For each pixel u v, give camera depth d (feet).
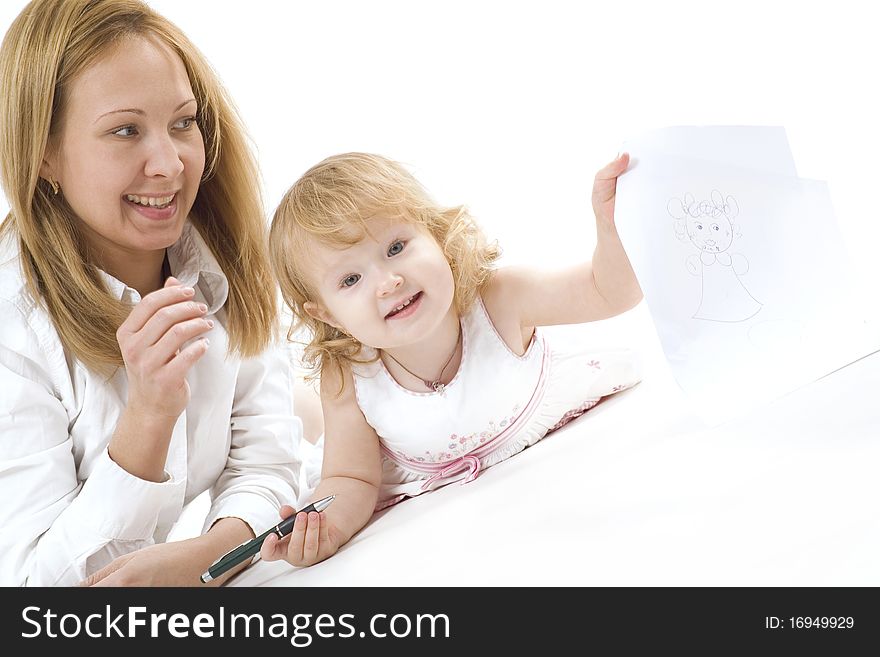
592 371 4.03
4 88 3.55
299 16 7.23
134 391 3.31
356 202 3.60
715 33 6.91
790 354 3.16
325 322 3.87
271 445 4.32
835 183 5.02
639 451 3.23
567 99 7.30
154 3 7.12
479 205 7.02
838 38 6.64
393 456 4.02
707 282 3.15
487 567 2.75
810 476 2.58
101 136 3.50
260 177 4.31
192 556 3.48
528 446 3.99
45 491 3.57
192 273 4.12
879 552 2.14
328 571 3.21
